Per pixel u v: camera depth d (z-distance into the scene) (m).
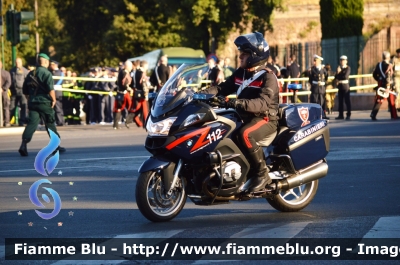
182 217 19.62
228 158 18.73
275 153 19.58
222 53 104.88
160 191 18.66
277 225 18.23
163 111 18.41
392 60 53.78
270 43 112.31
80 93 60.66
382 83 52.84
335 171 27.20
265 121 19.17
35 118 35.97
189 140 18.28
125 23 116.19
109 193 23.73
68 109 60.66
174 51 85.62
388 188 23.47
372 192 22.81
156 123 18.30
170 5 96.56
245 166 19.00
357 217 19.02
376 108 52.91
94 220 19.36
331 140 38.22
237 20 94.94
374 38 94.50
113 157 33.44
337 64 79.56
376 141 37.25
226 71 59.28
